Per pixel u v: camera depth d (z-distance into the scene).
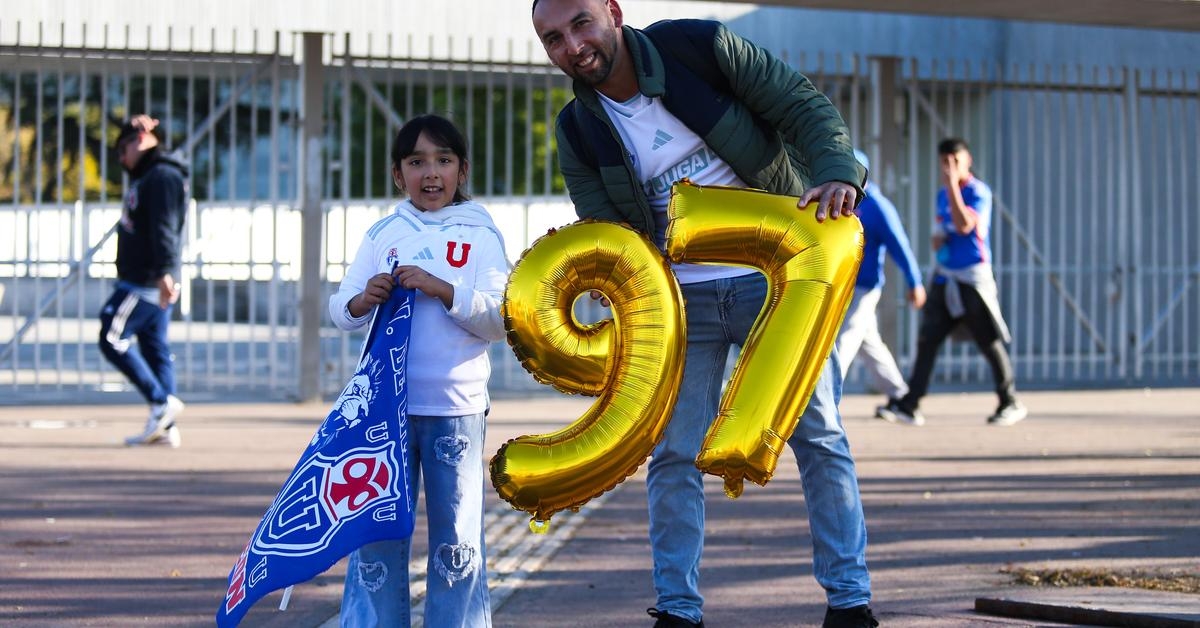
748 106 4.02
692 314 4.14
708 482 7.77
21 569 5.43
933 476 7.80
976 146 15.83
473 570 3.84
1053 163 16.50
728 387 3.78
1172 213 15.49
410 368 3.79
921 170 15.73
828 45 14.84
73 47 12.05
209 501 7.05
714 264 3.92
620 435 3.79
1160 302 15.85
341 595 5.10
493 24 13.35
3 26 12.67
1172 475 7.81
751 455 3.67
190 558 5.67
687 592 4.08
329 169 12.34
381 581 3.80
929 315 10.45
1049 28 16.02
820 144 3.89
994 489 7.33
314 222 12.22
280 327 22.39
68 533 6.18
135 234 9.14
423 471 3.84
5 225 16.28
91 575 5.34
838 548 4.06
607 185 4.10
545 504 3.79
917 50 15.34
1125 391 13.42
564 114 4.23
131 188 9.17
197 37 12.95
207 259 12.81
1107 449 8.99
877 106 12.97
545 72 12.55
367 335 3.80
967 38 15.56
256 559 3.56
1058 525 6.28
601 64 3.92
